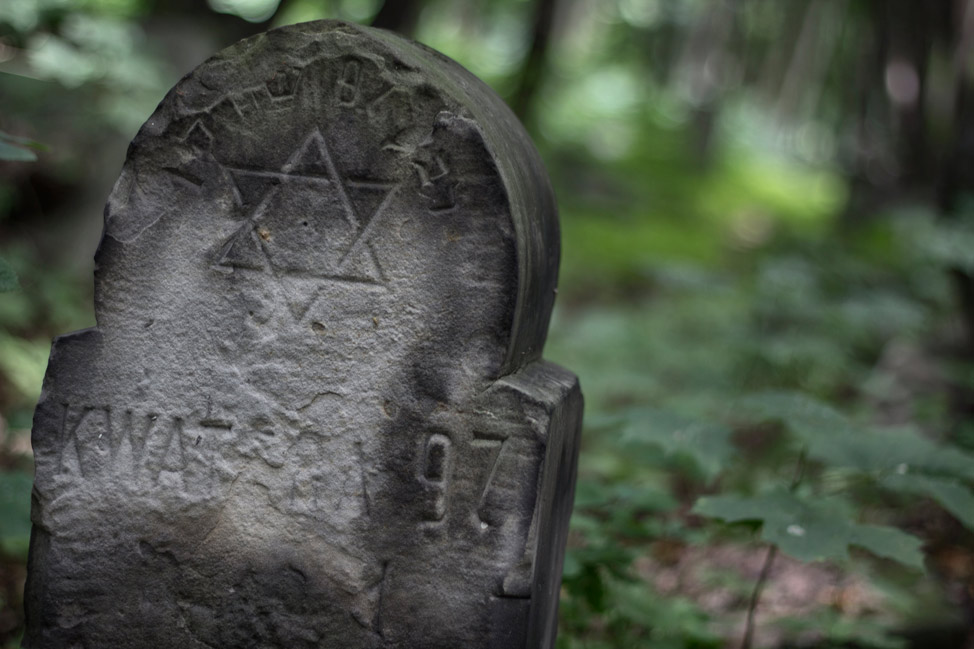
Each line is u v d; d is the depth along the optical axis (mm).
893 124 5965
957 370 2877
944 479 1698
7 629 1831
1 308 2811
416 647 1490
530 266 1498
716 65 9688
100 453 1524
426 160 1463
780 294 3311
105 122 3287
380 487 1488
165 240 1507
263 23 4145
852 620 1927
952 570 2254
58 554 1530
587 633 1879
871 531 1604
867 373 3334
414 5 4207
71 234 3543
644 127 9859
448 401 1473
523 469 1464
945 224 2975
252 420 1506
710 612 2041
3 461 2203
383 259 1478
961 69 3186
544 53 5570
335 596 1501
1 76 3098
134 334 1514
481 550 1474
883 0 5570
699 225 7215
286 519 1505
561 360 3475
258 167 1493
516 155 1542
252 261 1499
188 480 1517
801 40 8844
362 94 1471
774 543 1595
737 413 2945
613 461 2518
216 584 1521
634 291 5266
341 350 1488
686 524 2361
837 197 8766
